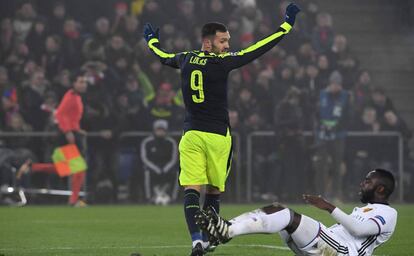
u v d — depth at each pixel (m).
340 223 25.62
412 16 92.12
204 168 30.36
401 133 72.50
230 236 25.12
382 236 26.03
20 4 77.75
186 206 29.83
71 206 64.06
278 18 81.50
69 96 63.47
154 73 71.25
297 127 69.19
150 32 32.94
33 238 40.09
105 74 70.06
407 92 88.38
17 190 64.44
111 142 67.31
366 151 71.94
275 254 32.97
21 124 66.62
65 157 63.50
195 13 77.94
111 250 34.81
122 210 59.66
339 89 67.88
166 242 38.16
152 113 69.19
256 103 71.56
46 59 72.31
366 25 91.31
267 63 74.75
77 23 76.12
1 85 68.44
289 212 25.44
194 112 30.38
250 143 70.12
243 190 70.19
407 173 72.31
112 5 80.00
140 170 67.94
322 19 78.69
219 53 30.78
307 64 75.88
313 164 69.81
